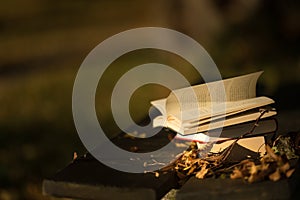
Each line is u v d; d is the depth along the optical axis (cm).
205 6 1377
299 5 1336
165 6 1470
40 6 3309
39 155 814
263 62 1203
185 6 1434
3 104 1220
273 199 271
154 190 277
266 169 283
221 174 296
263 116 322
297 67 1121
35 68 1628
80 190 292
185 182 294
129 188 281
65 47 1919
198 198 274
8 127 1005
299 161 304
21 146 874
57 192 299
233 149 324
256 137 324
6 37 2350
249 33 1298
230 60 1215
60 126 972
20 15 2997
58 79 1412
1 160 796
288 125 412
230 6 1367
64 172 311
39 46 2019
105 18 2544
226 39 1280
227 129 323
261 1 1331
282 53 1242
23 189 690
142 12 2545
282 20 1323
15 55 1889
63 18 2730
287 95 842
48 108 1127
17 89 1367
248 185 276
